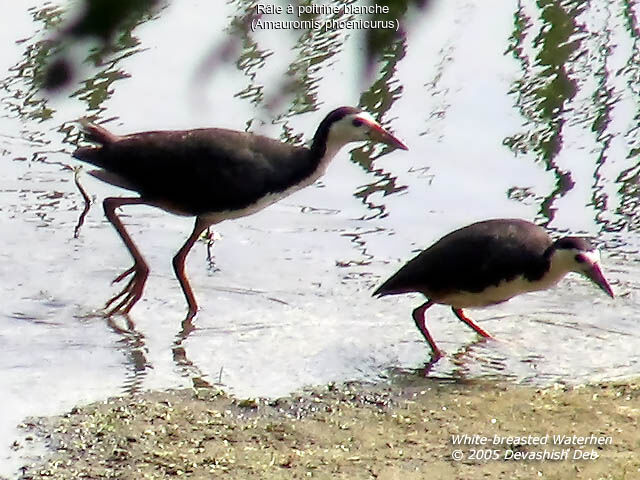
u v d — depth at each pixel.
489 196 15.14
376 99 16.33
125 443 8.91
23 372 10.47
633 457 8.60
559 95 16.91
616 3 17.94
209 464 8.52
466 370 10.80
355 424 9.41
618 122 16.61
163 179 12.30
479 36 17.81
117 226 12.30
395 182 15.48
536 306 12.42
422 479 8.23
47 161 15.77
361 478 8.23
